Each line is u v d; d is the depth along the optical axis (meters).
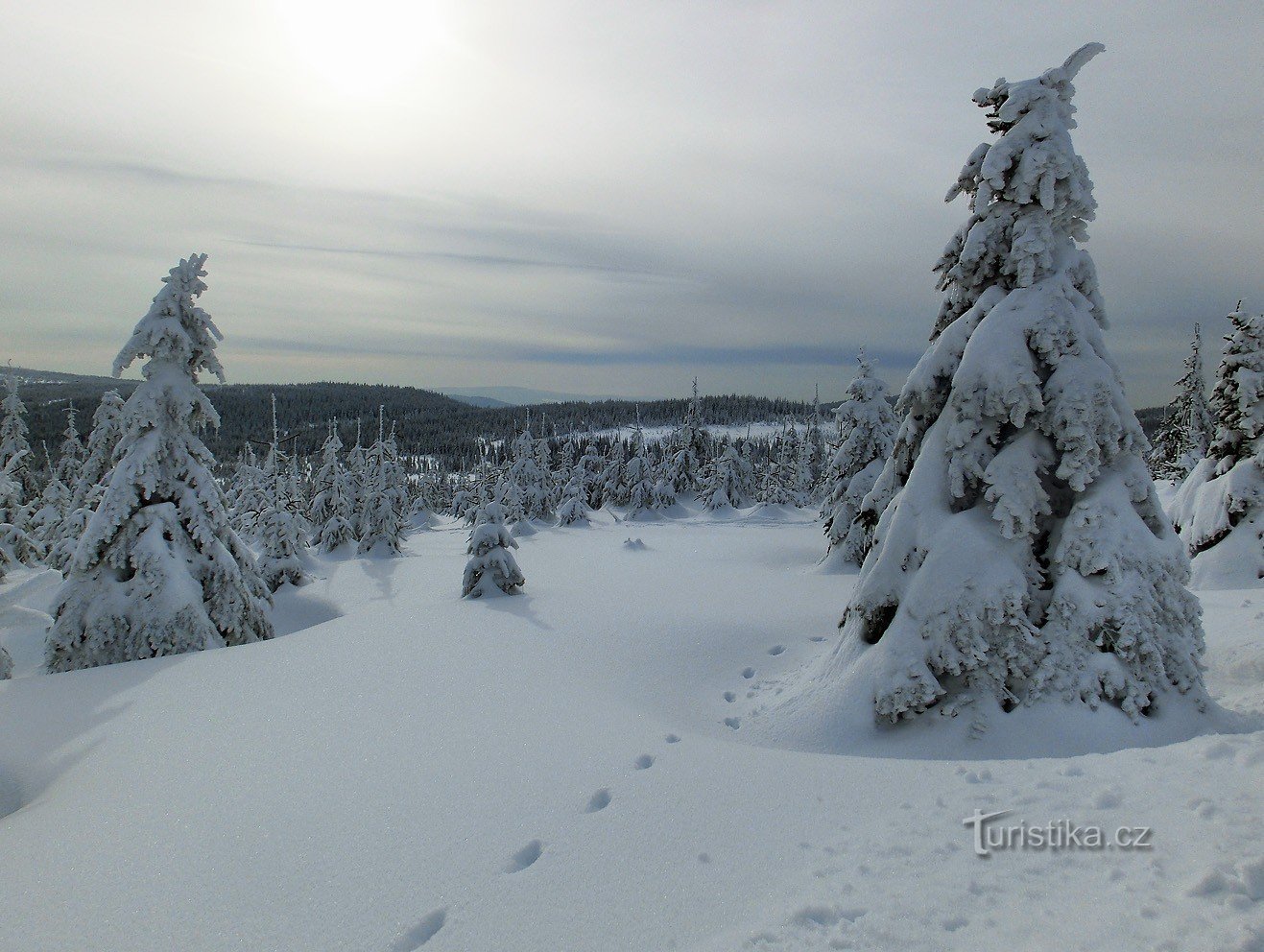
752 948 3.81
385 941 4.41
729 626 14.16
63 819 6.75
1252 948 3.07
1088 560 7.79
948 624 8.05
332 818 6.30
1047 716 7.48
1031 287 8.69
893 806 5.54
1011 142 8.83
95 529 14.43
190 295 15.96
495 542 20.28
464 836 5.77
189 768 7.93
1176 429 40.38
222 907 4.96
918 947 3.60
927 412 9.81
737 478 54.31
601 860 5.18
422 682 11.23
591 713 9.47
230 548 16.62
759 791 6.26
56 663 14.06
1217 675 9.58
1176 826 4.31
